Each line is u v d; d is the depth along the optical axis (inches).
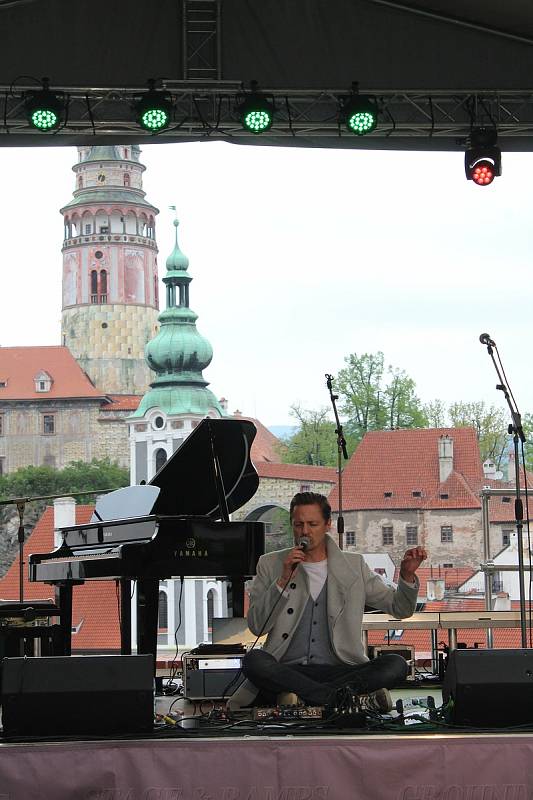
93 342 5364.2
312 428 3892.7
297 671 249.3
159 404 3503.9
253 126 412.8
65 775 206.1
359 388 3858.3
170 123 412.5
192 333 3540.8
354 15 416.8
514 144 436.5
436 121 426.9
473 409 3944.4
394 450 3705.7
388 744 209.2
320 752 208.5
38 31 410.9
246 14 416.2
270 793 207.9
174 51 414.6
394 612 256.5
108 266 5403.5
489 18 413.7
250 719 235.9
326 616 255.9
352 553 260.4
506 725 218.8
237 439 371.6
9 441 5024.6
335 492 3722.9
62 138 427.8
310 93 418.6
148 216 5497.1
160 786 207.0
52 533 2871.6
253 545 338.0
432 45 417.4
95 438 5024.6
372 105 412.5
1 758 205.6
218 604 3006.9
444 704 229.6
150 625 339.0
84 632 2454.5
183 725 235.9
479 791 208.5
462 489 3585.1
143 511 368.5
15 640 346.9
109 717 214.7
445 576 3481.8
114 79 412.5
